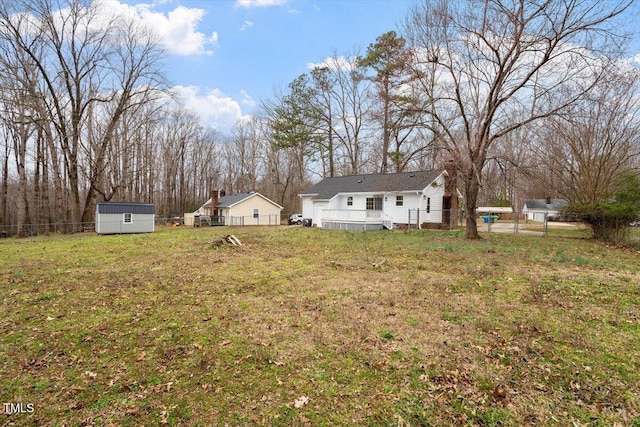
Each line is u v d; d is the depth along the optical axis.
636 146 14.65
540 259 9.62
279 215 35.97
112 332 4.67
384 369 3.54
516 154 16.78
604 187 14.70
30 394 3.17
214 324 4.93
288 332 4.58
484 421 2.72
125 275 8.32
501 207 43.81
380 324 4.80
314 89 33.00
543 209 40.12
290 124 33.09
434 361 3.69
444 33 14.02
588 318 4.89
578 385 3.20
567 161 15.58
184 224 34.56
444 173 22.02
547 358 3.74
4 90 20.11
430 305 5.61
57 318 5.24
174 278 7.96
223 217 32.81
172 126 42.62
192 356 3.92
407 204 21.91
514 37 12.37
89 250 13.02
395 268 8.70
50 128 24.56
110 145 28.03
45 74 22.22
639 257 10.04
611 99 13.47
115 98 24.91
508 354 3.84
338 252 11.70
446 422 2.71
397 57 17.12
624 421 2.70
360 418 2.78
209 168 48.22
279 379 3.39
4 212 29.28
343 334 4.47
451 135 14.62
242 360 3.80
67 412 2.89
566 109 12.68
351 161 34.94
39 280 7.82
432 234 17.44
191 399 3.08
